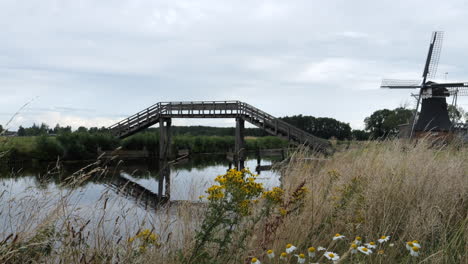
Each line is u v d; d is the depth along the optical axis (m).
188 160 28.55
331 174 4.48
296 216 3.42
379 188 3.74
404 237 3.07
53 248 2.49
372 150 5.81
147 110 26.98
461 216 3.32
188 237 2.99
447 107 26.91
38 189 2.93
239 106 23.19
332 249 3.09
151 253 2.74
